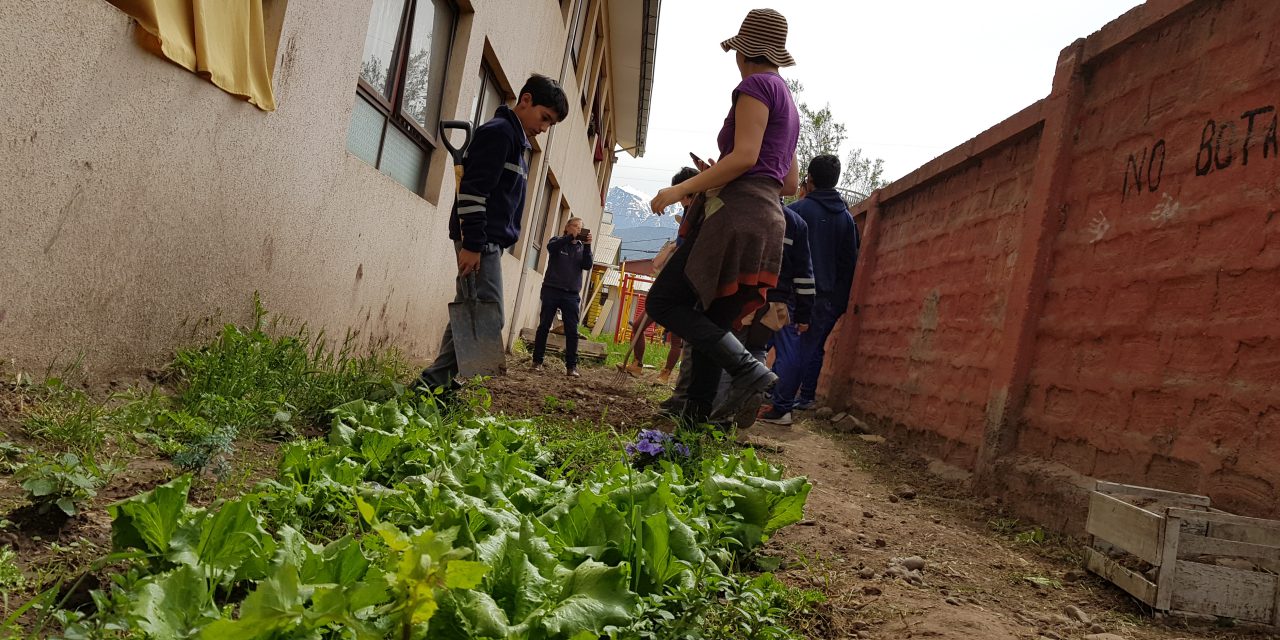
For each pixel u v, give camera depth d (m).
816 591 2.70
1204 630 3.00
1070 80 5.38
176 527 1.92
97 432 2.93
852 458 6.58
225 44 4.00
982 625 2.69
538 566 2.02
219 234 4.30
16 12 2.83
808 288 6.75
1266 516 3.29
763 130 4.32
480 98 8.94
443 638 1.58
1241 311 3.64
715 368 4.79
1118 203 4.77
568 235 9.73
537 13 10.26
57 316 3.35
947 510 4.93
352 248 6.09
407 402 4.31
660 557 2.30
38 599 1.61
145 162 3.63
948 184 7.69
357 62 5.52
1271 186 3.59
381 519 2.50
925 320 7.60
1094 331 4.74
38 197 3.11
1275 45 3.73
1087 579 3.54
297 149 4.93
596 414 6.05
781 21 4.56
